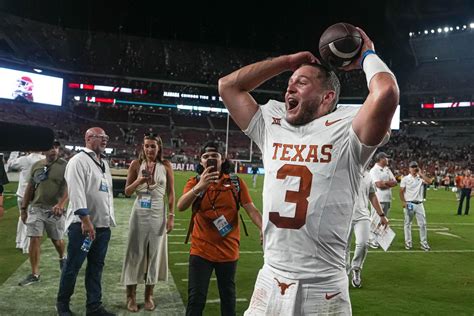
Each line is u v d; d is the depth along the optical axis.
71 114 48.31
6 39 42.94
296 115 1.94
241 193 3.83
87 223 4.21
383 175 8.86
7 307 4.70
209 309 4.83
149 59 54.78
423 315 4.84
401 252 8.44
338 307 1.80
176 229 10.34
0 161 1.86
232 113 2.21
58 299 4.35
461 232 11.35
